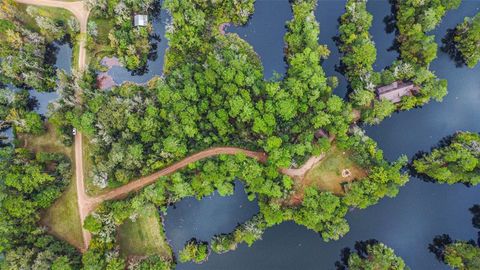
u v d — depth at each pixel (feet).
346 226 324.19
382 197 340.39
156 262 326.44
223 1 354.54
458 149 324.60
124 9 349.82
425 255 344.08
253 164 323.37
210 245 350.43
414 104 350.02
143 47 358.23
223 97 334.85
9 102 346.13
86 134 336.70
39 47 355.97
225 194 335.88
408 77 338.13
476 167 323.57
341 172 341.41
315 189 327.88
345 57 352.08
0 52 342.64
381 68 362.74
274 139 322.14
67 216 341.21
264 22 369.91
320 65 361.30
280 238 350.23
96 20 363.56
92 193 342.85
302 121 334.85
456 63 364.38
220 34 363.76
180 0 343.67
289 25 353.92
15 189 318.65
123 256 338.34
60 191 337.31
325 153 344.08
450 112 357.41
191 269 349.41
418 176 351.87
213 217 354.54
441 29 364.38
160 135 340.59
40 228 325.62
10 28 339.16
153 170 342.23
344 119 329.31
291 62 337.52
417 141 354.95
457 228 347.56
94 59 362.53
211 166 326.85
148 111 331.36
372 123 345.51
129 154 323.57
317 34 342.23
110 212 326.44
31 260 312.09
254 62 360.69
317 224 329.11
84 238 339.16
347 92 359.25
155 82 361.30
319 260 348.38
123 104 331.16
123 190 342.85
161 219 352.08
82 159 348.38
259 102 327.47
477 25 332.60
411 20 341.21
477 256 317.83
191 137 341.21
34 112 354.95
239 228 341.82
